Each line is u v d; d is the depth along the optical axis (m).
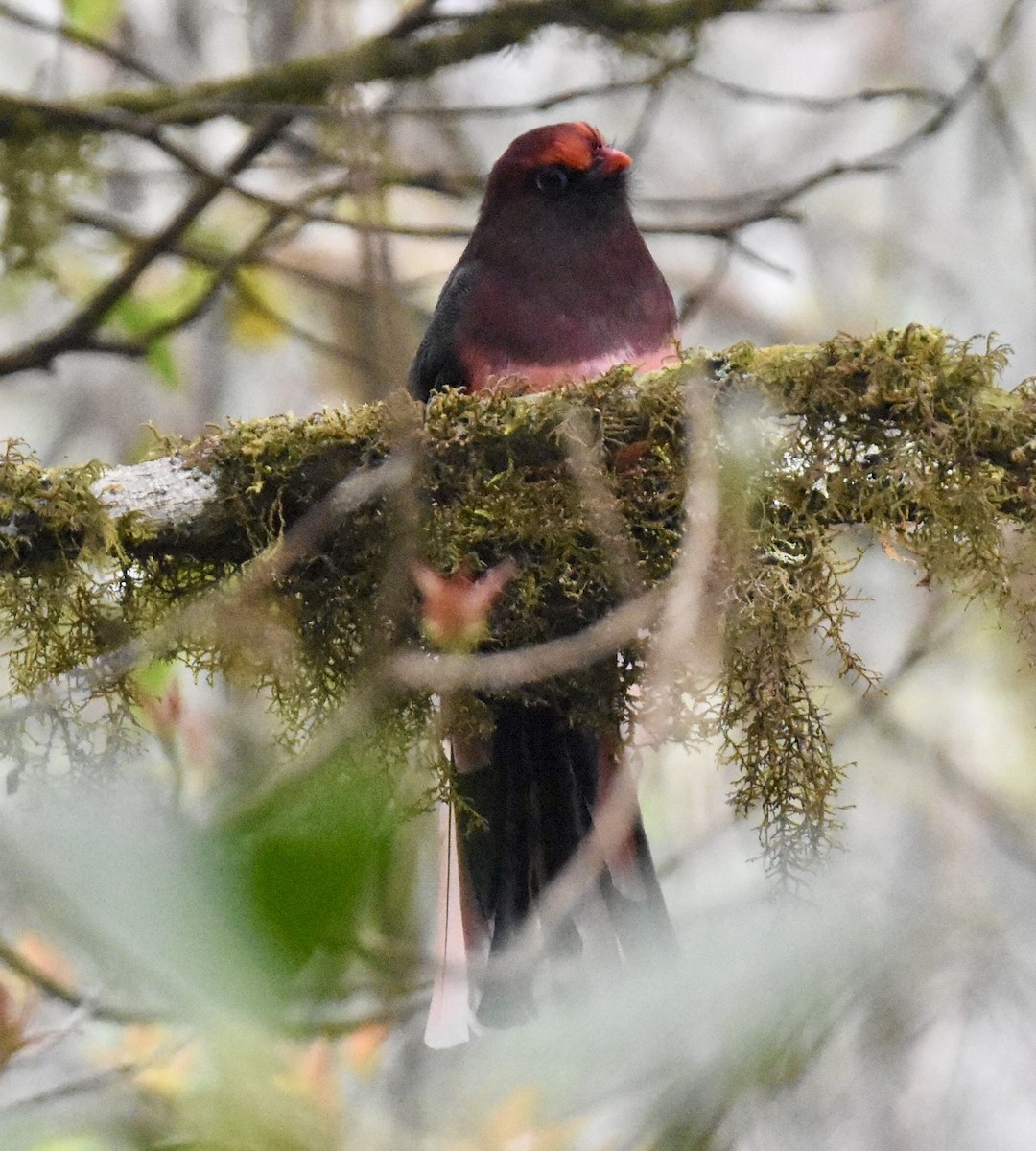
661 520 6.63
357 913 2.75
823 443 6.54
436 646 6.40
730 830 10.47
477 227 9.25
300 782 3.11
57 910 2.56
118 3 11.65
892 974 4.82
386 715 6.62
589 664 6.57
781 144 15.35
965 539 6.55
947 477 6.49
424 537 6.60
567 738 7.12
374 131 7.61
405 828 6.36
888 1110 9.27
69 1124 6.02
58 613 6.70
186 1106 3.70
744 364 6.55
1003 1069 9.57
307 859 2.74
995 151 14.38
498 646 6.87
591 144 9.05
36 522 6.64
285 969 2.64
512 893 7.00
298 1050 5.97
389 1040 8.05
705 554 5.60
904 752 11.51
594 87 9.80
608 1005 4.00
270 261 10.40
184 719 7.60
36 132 9.88
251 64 11.40
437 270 13.88
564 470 6.63
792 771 6.55
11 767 7.18
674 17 10.10
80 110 9.50
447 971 6.89
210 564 6.90
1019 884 10.52
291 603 6.70
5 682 7.30
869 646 11.94
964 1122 9.47
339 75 4.92
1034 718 12.02
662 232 10.32
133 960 2.55
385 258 4.27
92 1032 7.95
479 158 14.14
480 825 7.04
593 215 8.88
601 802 7.03
